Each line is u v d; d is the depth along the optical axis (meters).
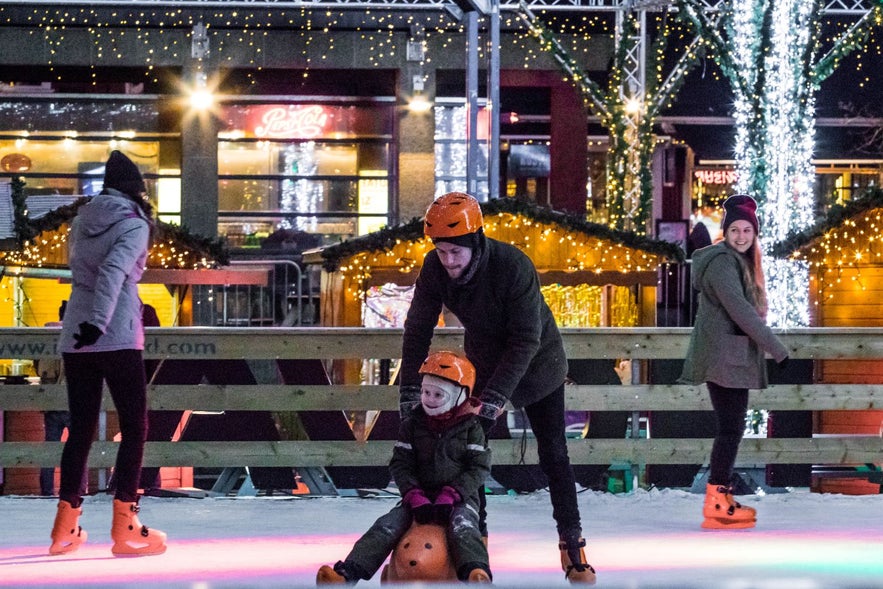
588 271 19.08
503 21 27.78
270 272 21.64
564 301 21.47
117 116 28.34
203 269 19.36
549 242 19.05
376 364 17.67
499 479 10.47
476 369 6.52
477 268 6.16
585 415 16.61
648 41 25.84
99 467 10.18
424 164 28.41
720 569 5.91
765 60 17.48
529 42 28.27
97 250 7.15
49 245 18.44
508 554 7.43
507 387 6.12
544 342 6.51
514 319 6.23
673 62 29.12
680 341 10.70
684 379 8.59
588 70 28.30
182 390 10.36
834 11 23.11
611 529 8.49
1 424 11.38
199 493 10.44
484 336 6.38
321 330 10.46
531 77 28.48
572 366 10.67
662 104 23.55
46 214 18.41
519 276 6.21
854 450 10.73
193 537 8.10
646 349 10.68
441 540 5.55
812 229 16.69
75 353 7.20
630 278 19.14
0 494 11.74
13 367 17.19
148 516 9.12
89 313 7.17
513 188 30.42
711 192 30.70
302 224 28.64
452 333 10.45
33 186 28.25
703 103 30.44
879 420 13.52
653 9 23.31
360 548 5.52
